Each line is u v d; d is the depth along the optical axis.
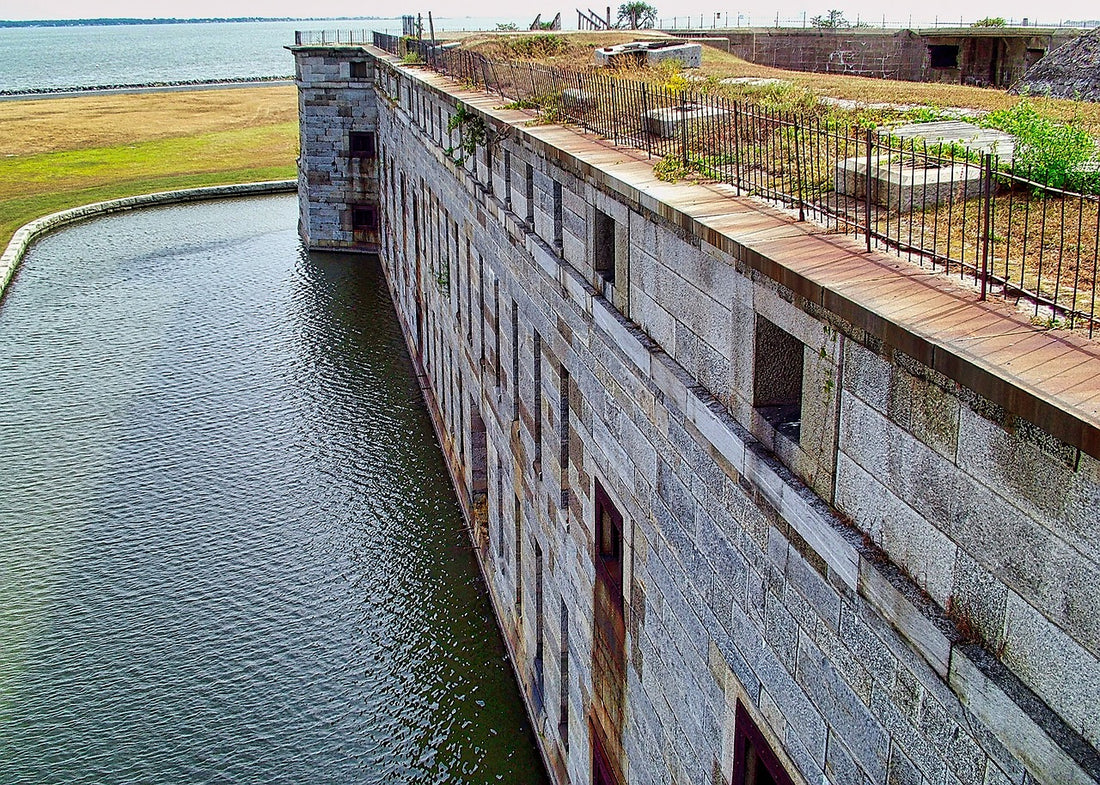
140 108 141.38
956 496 8.32
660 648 15.09
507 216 23.28
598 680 18.53
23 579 29.81
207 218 77.62
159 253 66.88
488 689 25.30
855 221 11.39
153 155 103.69
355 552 30.98
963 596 8.37
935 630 8.52
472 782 22.69
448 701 24.97
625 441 15.80
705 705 13.58
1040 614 7.54
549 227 19.88
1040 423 7.09
